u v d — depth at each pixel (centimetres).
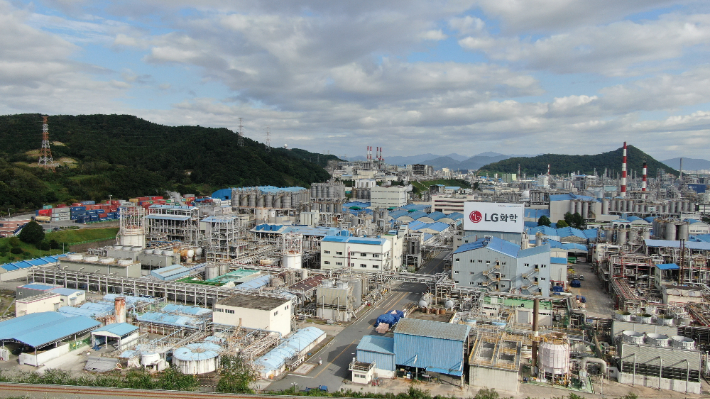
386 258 14362
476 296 11606
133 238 16038
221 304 9325
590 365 8212
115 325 8988
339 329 10094
